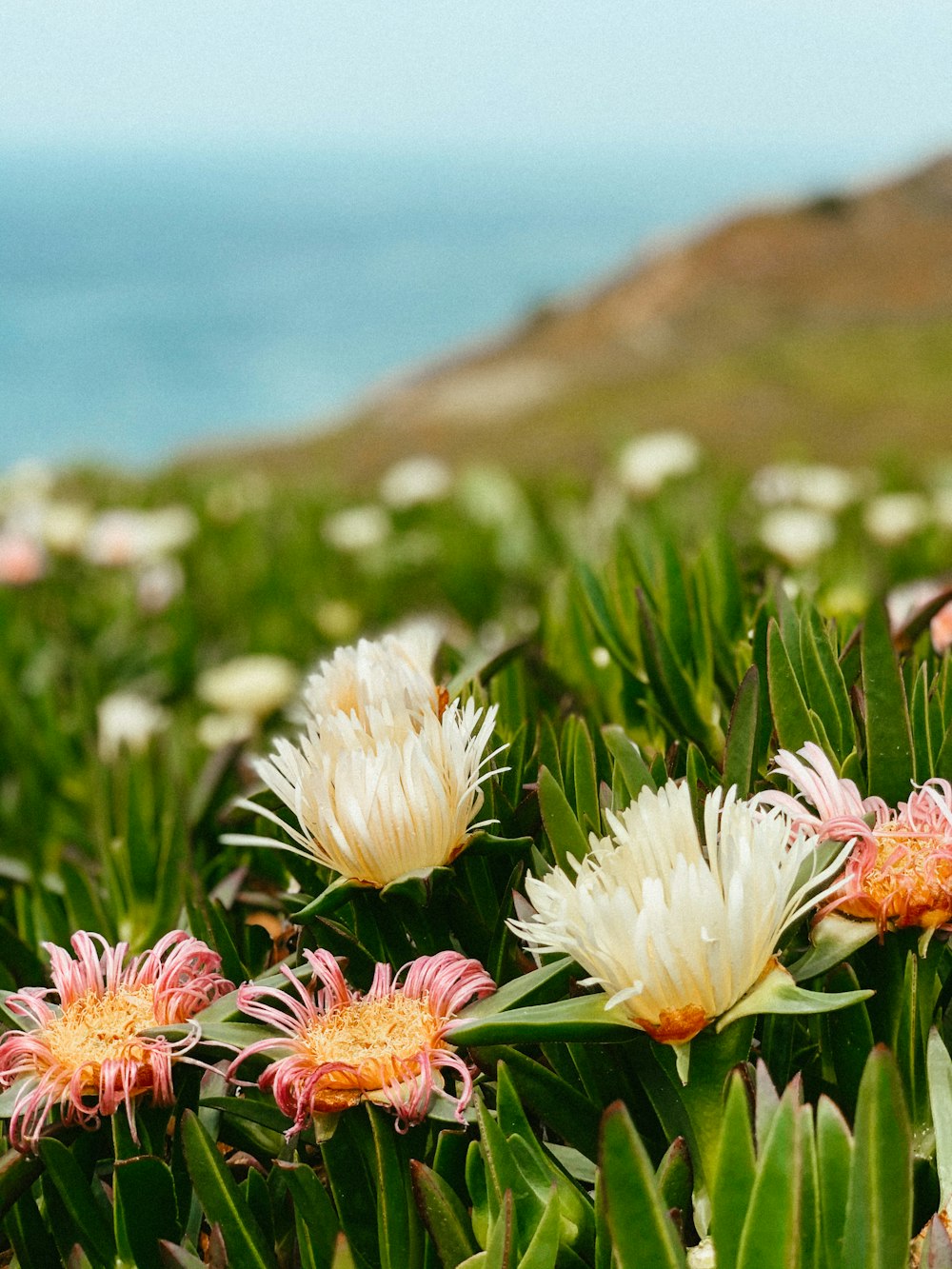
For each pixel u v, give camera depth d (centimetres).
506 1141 62
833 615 91
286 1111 63
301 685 177
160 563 241
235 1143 68
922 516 208
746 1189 59
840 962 64
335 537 250
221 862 93
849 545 199
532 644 90
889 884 64
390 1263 64
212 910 73
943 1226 60
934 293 1099
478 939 70
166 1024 66
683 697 84
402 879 67
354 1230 65
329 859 68
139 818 90
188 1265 63
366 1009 64
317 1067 63
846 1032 65
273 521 285
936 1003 68
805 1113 60
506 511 254
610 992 62
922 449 640
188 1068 67
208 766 95
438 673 87
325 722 70
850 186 1302
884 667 70
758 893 62
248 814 81
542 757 77
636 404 828
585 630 97
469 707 69
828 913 65
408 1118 63
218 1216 64
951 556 200
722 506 182
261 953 78
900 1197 58
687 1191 62
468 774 69
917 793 68
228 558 260
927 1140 65
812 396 788
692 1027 62
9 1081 66
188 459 857
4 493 312
